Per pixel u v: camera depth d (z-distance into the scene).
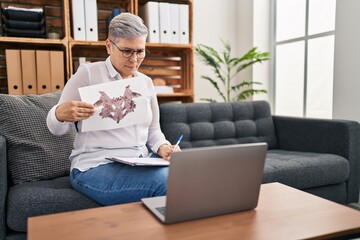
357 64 2.44
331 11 2.79
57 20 2.75
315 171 1.96
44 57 2.43
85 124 1.28
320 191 2.04
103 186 1.25
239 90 3.53
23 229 1.28
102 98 1.30
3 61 2.62
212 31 3.39
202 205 0.88
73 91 1.37
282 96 3.36
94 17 2.55
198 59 3.33
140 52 1.38
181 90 3.14
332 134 2.21
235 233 0.80
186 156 0.83
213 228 0.83
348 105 2.53
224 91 3.49
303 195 1.09
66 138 1.71
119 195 1.22
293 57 3.20
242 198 0.93
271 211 0.95
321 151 2.29
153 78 3.09
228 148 0.87
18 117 1.59
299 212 0.94
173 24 2.78
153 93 1.60
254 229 0.83
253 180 0.93
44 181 1.58
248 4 3.34
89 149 1.39
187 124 2.36
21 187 1.44
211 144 2.38
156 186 1.15
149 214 0.93
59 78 2.48
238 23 3.51
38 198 1.30
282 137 2.58
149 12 2.69
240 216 0.91
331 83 2.82
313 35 2.96
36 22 2.42
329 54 2.82
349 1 2.47
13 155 1.55
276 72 3.42
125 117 1.34
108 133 1.40
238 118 2.55
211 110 2.46
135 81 1.37
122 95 1.33
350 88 2.51
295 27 3.16
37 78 2.42
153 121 1.60
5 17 2.36
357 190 2.17
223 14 3.43
